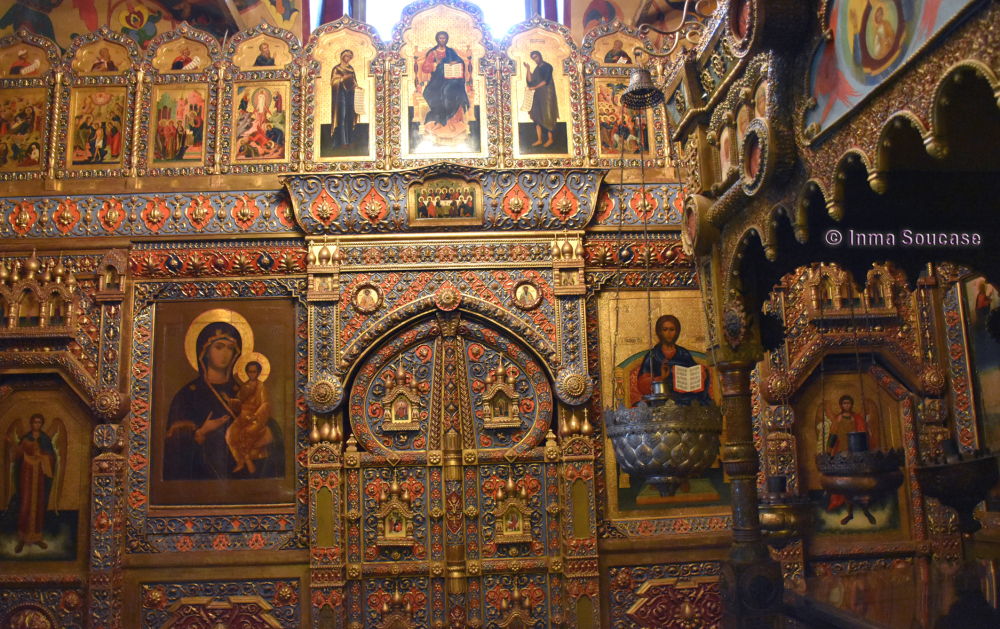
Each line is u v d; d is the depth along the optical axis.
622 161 7.55
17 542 7.48
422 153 7.99
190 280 7.84
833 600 4.92
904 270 5.32
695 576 7.47
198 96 8.11
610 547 7.45
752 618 4.83
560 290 7.71
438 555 7.43
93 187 7.89
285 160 7.99
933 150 2.89
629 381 7.80
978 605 4.57
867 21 3.32
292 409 7.70
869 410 7.85
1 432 7.65
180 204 7.87
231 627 7.33
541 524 7.48
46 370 7.64
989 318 5.68
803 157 3.92
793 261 5.23
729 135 4.81
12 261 7.75
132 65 8.13
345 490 7.47
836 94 3.59
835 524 7.64
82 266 7.79
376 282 7.74
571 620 7.26
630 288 7.95
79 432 7.66
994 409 7.41
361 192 7.77
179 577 7.39
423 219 7.79
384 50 8.15
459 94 8.11
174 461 7.60
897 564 7.51
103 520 7.38
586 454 7.51
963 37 2.75
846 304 7.84
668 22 9.66
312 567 7.29
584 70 8.23
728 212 4.92
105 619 7.23
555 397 7.74
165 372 7.74
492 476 7.55
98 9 9.58
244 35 8.21
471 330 7.74
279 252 7.84
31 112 8.05
